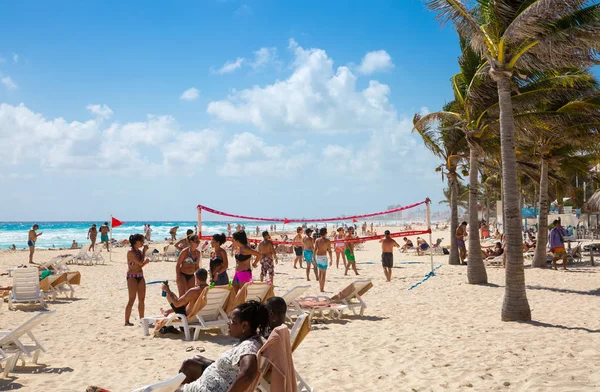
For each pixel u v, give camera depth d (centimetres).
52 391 534
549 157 1869
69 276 1278
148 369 618
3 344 629
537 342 711
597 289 1269
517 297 893
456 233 2008
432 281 1491
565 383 525
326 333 812
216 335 824
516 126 1417
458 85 1482
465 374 568
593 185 3831
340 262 2333
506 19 927
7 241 5538
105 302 1211
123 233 7331
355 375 577
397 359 639
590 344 688
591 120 1609
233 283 947
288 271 1956
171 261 2525
